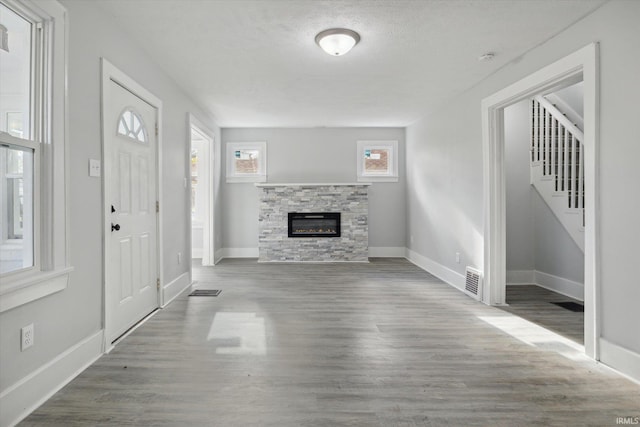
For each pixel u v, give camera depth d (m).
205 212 5.93
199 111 5.10
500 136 3.74
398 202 6.80
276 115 5.64
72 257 2.15
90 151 2.32
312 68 3.56
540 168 4.42
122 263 2.82
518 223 4.62
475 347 2.61
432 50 3.12
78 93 2.19
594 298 2.38
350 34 2.77
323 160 6.75
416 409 1.82
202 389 2.00
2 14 1.79
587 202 2.44
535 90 3.11
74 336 2.17
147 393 1.96
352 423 1.70
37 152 1.88
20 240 1.82
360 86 4.13
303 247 6.36
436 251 5.20
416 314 3.38
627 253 2.18
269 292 4.19
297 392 1.98
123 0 2.33
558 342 2.71
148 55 3.23
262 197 6.38
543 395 1.95
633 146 2.13
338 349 2.56
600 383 2.08
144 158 3.21
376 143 6.76
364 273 5.31
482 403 1.87
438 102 4.81
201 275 5.16
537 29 2.71
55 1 1.93
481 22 2.62
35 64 1.89
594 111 2.38
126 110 2.87
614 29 2.25
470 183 4.13
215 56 3.26
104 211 2.46
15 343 1.72
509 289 4.37
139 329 2.95
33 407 1.80
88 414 1.76
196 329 2.96
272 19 2.59
